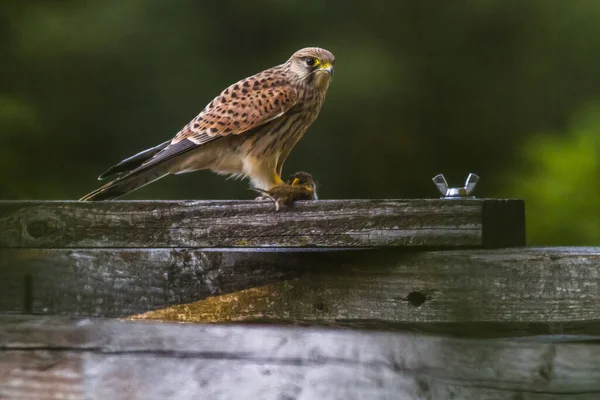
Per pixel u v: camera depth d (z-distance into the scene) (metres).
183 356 4.88
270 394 4.81
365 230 5.56
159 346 4.90
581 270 5.42
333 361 4.80
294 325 5.53
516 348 4.74
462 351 4.76
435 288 5.58
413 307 5.61
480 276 5.51
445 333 5.55
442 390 4.77
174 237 5.72
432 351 4.77
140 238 5.73
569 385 4.70
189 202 5.71
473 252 5.54
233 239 5.68
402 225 5.54
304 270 5.76
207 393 4.85
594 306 5.41
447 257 5.55
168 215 5.71
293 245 5.62
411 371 4.77
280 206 5.62
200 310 5.80
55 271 5.78
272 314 5.79
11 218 5.76
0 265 5.77
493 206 5.62
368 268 5.68
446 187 5.93
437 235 5.53
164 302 5.82
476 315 5.52
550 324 5.45
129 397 4.91
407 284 5.62
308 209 5.61
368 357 4.79
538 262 5.46
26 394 4.93
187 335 4.88
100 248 5.77
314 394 4.80
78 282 5.79
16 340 4.95
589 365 4.70
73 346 4.93
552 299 5.45
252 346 4.85
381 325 5.66
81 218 5.74
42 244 5.77
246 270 5.81
